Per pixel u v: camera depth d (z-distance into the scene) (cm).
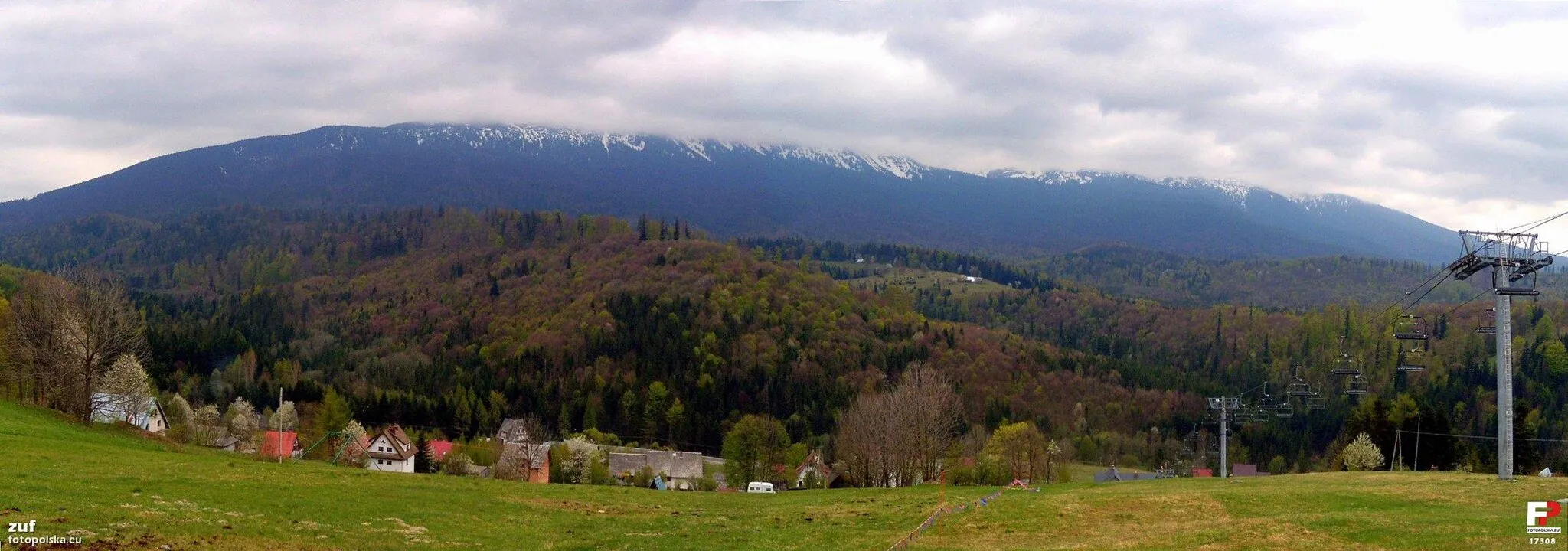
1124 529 5425
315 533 4653
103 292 9456
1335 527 4844
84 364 8606
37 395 9619
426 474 7212
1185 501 6075
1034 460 13325
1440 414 12712
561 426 18988
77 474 5419
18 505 4372
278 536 4484
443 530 5044
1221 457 11381
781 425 16650
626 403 19950
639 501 6662
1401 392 19438
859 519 6006
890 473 10744
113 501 4706
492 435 17500
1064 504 6191
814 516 6191
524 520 5562
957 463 12394
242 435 12612
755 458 13250
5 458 5681
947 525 5706
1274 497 6047
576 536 5234
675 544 5116
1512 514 4875
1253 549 4550
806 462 14325
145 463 6222
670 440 19262
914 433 10419
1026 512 5978
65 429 7631
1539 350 19300
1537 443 15100
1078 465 17662
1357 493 6075
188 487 5372
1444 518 4800
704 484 13238
